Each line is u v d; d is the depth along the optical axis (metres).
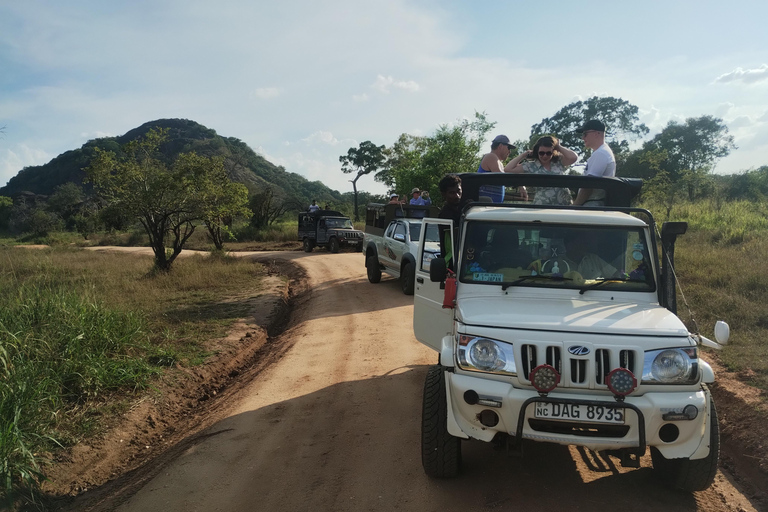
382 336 9.02
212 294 14.12
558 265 4.48
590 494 3.89
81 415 5.72
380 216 15.34
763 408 5.05
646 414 3.37
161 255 18.02
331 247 26.70
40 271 15.44
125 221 17.78
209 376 7.57
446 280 4.42
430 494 3.94
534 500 3.80
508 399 3.49
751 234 14.89
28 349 6.38
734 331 7.37
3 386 5.13
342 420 5.52
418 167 25.28
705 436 3.51
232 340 9.20
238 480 4.36
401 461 4.51
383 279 16.23
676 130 46.50
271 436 5.22
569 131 51.94
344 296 13.42
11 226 77.06
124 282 15.11
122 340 7.66
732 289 9.25
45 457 4.81
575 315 3.83
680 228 4.20
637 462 3.48
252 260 25.09
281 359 8.05
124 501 4.19
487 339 3.67
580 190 5.30
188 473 4.52
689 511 3.68
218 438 5.25
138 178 17.30
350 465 4.50
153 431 5.85
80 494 4.55
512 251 4.57
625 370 3.36
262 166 160.00
